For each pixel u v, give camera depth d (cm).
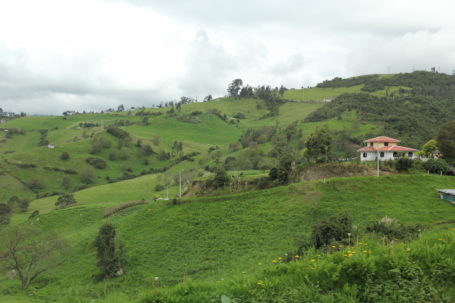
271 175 6488
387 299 1061
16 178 12812
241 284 1227
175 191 10169
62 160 14750
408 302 1041
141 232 5672
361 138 10762
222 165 11475
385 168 6288
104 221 7200
